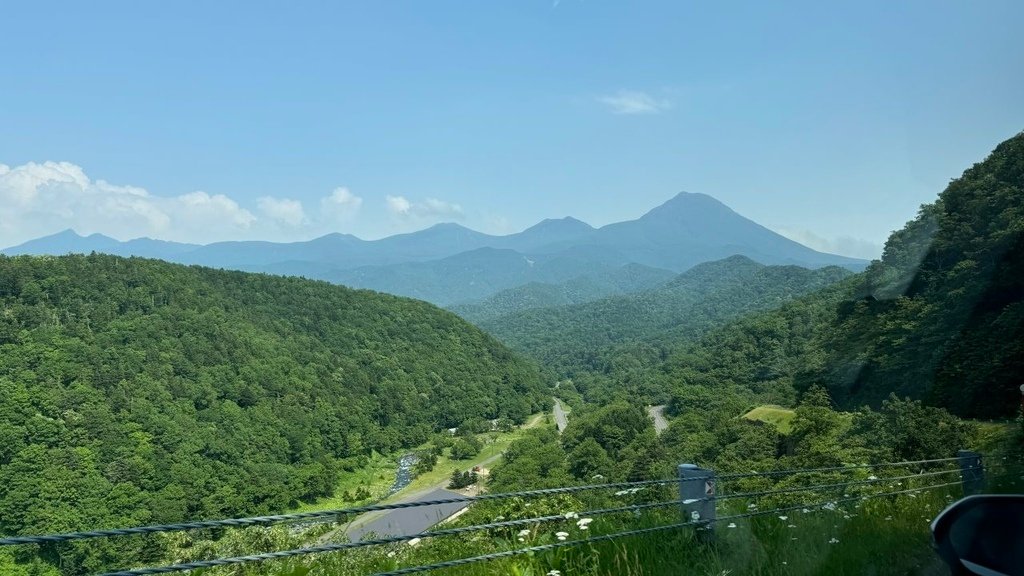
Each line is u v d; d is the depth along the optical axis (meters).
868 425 19.61
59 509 52.78
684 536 4.93
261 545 6.52
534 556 4.37
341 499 84.69
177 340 97.00
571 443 70.94
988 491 8.00
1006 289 17.14
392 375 135.00
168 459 68.25
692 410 60.03
